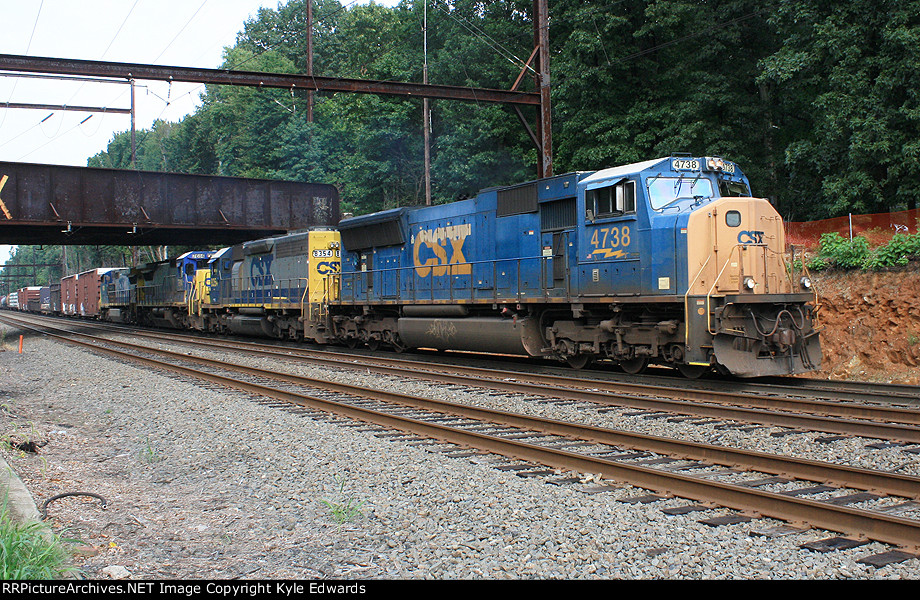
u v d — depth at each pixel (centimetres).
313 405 1136
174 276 3612
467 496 627
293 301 2472
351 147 4425
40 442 901
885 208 2155
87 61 1770
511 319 1588
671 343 1288
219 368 1739
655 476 635
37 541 449
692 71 2719
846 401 1094
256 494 673
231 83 1894
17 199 2634
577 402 1100
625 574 451
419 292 1894
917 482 586
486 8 3647
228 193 3078
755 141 2698
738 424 898
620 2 2675
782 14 2119
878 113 1897
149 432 991
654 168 1295
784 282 1283
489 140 3409
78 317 6028
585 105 2769
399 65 3903
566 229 1453
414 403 1116
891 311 1515
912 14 1850
